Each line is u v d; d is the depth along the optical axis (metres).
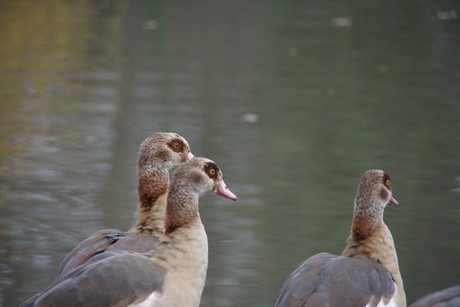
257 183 14.42
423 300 7.25
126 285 7.32
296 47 24.08
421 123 17.64
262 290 10.80
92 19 27.09
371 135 16.88
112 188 13.98
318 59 22.78
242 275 11.23
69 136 16.33
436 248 12.10
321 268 7.78
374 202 8.71
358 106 18.81
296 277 7.71
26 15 27.02
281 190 14.12
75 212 13.02
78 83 20.00
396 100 19.22
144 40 24.62
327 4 30.27
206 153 15.54
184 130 16.78
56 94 19.03
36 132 16.47
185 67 21.86
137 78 20.62
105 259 7.48
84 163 15.01
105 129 16.78
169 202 7.95
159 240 8.16
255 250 11.93
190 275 7.78
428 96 19.55
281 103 18.91
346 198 13.87
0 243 11.92
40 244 11.92
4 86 19.55
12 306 10.14
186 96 19.20
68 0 29.73
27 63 21.67
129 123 17.14
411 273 11.33
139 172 9.23
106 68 21.50
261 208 13.45
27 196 13.52
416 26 26.62
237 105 18.64
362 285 7.64
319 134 16.89
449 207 13.52
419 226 12.84
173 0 30.64
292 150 15.91
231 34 25.48
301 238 12.38
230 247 12.04
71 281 7.28
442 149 16.14
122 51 23.27
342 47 24.00
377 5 29.97
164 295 7.49
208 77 20.95
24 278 10.93
